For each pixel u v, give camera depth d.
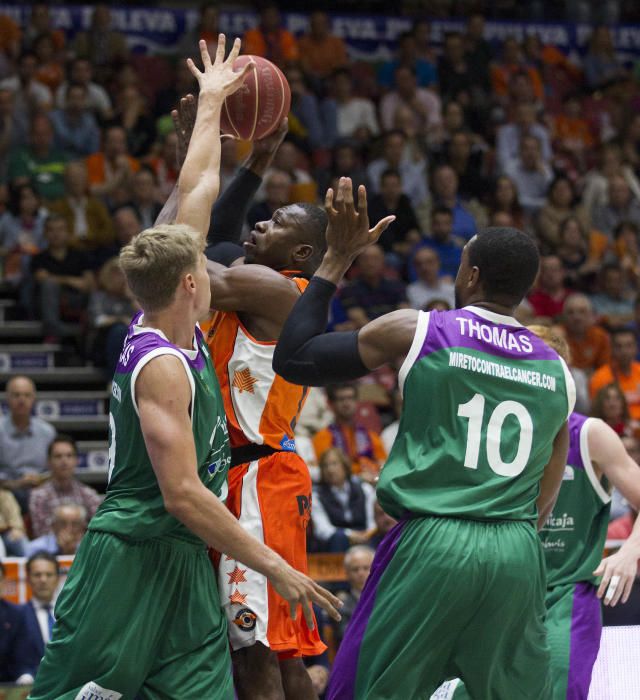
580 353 26.67
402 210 29.94
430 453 8.45
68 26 34.75
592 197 33.50
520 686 8.65
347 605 17.92
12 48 32.44
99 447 25.48
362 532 20.33
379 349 8.59
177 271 8.45
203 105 9.49
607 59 39.41
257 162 10.78
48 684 8.45
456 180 32.41
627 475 10.66
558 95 38.47
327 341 8.61
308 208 10.34
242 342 9.98
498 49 39.12
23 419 22.77
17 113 30.12
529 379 8.62
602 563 9.84
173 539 8.47
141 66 34.28
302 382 8.69
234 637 9.61
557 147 36.16
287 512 9.90
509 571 8.33
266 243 10.23
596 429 10.86
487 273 8.77
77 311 27.28
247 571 9.62
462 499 8.37
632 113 38.19
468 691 8.55
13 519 19.91
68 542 19.09
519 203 32.72
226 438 8.83
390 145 31.67
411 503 8.40
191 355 8.50
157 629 8.40
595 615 10.88
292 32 37.19
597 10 40.28
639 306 28.83
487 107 35.56
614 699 10.96
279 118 10.35
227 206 10.76
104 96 31.73
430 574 8.25
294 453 10.15
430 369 8.47
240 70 9.91
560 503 10.95
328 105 33.31
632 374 26.25
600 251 32.00
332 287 8.80
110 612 8.27
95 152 30.45
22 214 28.31
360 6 38.22
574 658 10.62
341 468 20.62
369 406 24.62
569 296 28.44
